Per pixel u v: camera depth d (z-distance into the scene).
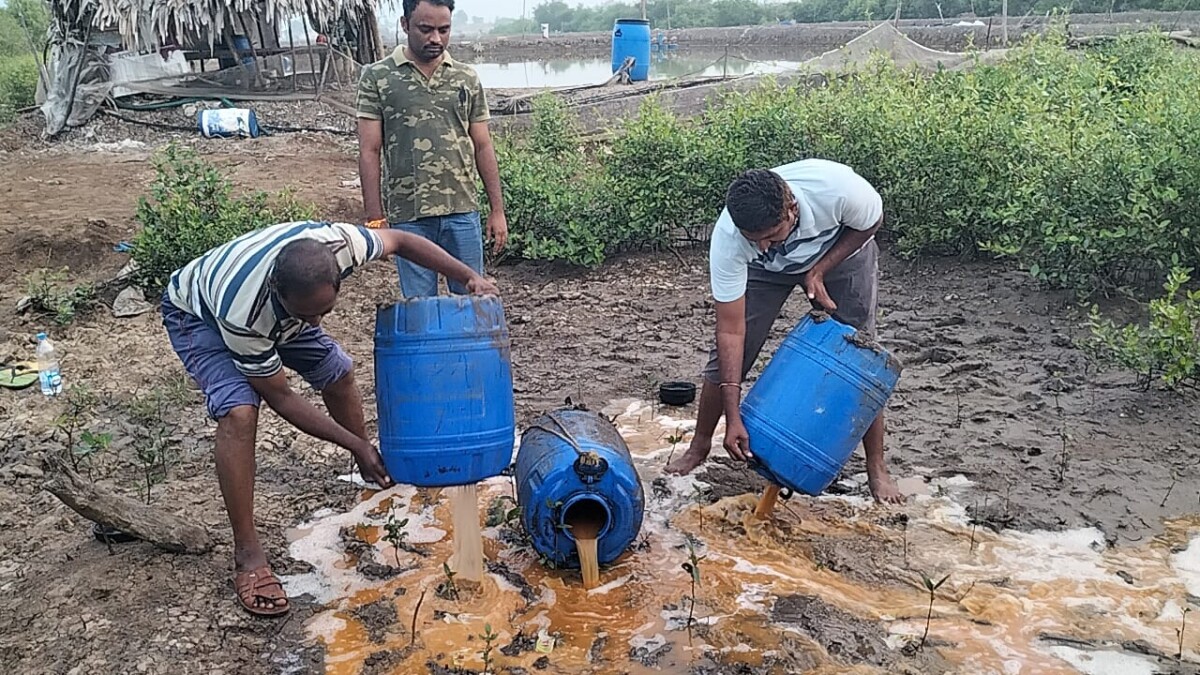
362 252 3.47
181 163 8.87
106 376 6.08
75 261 8.32
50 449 5.06
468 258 5.58
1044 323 6.57
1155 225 6.31
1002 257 7.77
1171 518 4.24
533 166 9.24
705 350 6.53
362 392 5.85
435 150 5.33
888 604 3.73
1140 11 23.94
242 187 11.10
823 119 8.66
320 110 15.58
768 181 3.72
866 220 4.09
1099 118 7.64
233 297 3.29
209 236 7.41
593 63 38.19
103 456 5.01
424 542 4.19
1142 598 3.71
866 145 8.30
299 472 4.85
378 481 3.67
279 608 3.70
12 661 3.42
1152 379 5.52
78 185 11.29
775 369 4.06
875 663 3.40
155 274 7.41
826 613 3.66
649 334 6.89
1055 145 7.20
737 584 3.86
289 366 4.06
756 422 3.99
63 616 3.63
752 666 3.40
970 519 4.29
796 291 7.66
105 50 15.27
